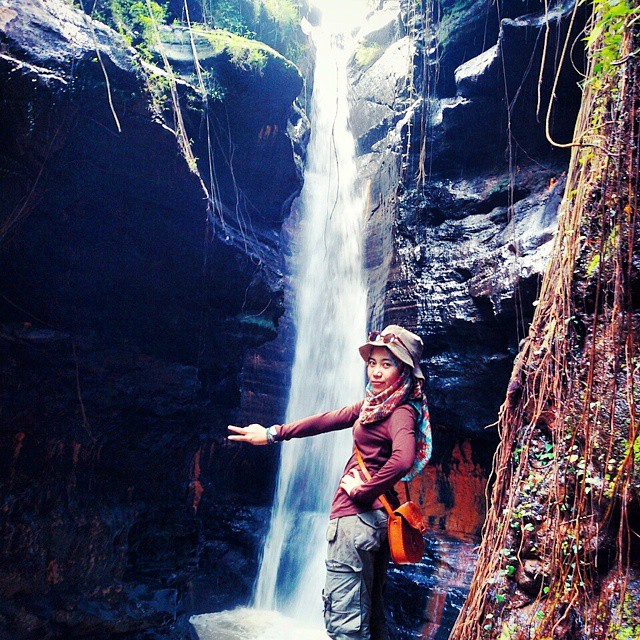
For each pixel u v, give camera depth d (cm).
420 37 1165
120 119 635
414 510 230
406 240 1120
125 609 782
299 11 1189
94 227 709
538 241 865
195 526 961
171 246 774
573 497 308
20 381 709
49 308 725
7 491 700
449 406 1027
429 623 877
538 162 969
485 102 1004
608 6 323
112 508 825
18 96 546
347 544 225
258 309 955
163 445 903
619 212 319
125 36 731
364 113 1412
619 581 278
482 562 361
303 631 1011
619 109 323
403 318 1082
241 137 877
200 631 960
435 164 1117
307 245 1377
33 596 700
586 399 311
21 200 611
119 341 797
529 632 298
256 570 1162
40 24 574
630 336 303
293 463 1292
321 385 1272
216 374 971
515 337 898
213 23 938
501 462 374
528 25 888
